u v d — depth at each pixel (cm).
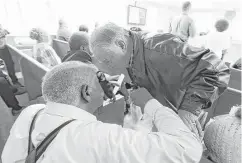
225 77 60
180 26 278
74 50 145
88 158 43
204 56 59
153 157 43
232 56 555
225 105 107
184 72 60
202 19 644
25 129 58
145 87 72
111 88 62
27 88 141
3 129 165
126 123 97
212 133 85
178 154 45
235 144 77
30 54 260
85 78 54
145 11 602
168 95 68
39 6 369
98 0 468
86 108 58
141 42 68
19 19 353
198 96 60
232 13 399
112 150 43
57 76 52
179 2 618
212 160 89
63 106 52
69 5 414
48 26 393
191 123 64
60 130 47
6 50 207
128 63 68
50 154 44
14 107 186
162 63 62
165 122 54
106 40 61
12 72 217
